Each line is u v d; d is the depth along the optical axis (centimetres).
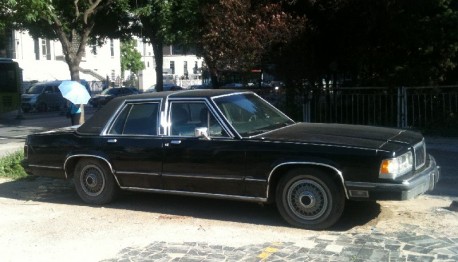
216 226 646
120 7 1673
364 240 575
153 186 706
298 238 590
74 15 1451
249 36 1313
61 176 780
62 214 722
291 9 1415
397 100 1387
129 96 759
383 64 1520
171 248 568
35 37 1722
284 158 611
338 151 590
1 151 1409
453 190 806
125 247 576
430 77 1484
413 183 579
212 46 1398
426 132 1362
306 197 614
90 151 743
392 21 1423
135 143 710
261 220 665
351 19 1399
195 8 1561
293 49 1324
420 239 573
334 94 1445
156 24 1823
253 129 672
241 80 1534
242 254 543
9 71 2734
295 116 1463
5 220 696
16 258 553
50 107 3359
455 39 1449
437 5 1430
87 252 564
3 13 1112
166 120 701
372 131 662
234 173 641
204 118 674
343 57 1507
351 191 587
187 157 671
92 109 3475
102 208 750
